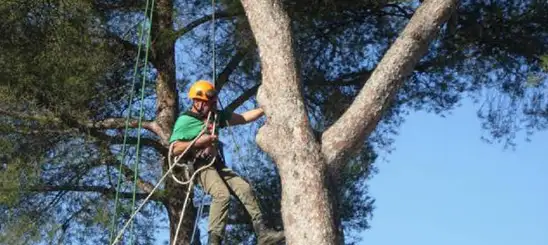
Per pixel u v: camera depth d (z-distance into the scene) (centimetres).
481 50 1305
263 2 658
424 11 665
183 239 1270
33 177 1169
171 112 1288
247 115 727
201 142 673
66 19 1130
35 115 1167
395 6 1295
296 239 606
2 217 1217
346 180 1427
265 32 651
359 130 633
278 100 635
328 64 1342
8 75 1122
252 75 1310
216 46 1302
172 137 687
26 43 1144
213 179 671
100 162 1211
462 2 1294
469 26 1286
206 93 693
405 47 652
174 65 1309
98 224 1220
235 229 1379
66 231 1238
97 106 1209
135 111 1258
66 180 1227
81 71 1132
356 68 1354
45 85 1138
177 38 1241
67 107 1150
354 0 1271
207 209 1316
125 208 1230
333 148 627
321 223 605
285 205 618
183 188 1258
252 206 667
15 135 1175
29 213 1220
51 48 1120
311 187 613
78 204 1241
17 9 1107
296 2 1231
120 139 1224
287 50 646
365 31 1334
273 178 1362
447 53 1311
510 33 1283
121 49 1212
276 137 629
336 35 1323
